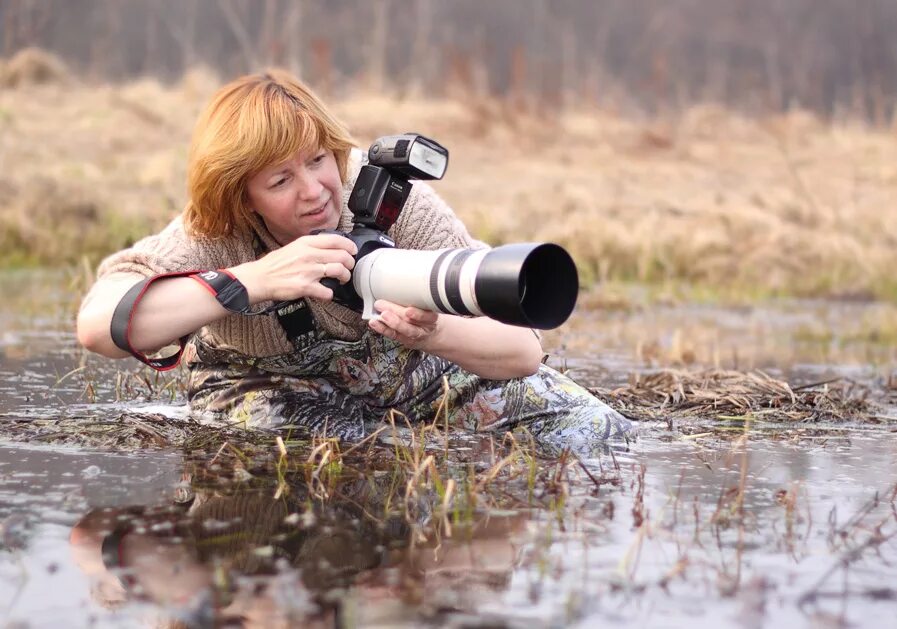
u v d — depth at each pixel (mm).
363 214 4383
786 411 5918
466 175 17812
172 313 4262
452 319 4613
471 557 3395
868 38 39844
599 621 2939
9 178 14125
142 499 3930
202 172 4305
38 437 4824
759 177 19562
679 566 3270
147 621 2898
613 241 13820
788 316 11422
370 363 4973
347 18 36344
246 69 28688
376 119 21281
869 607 3070
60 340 7977
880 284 13484
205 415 5230
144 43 36312
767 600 3104
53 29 32844
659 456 4785
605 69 35125
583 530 3670
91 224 13523
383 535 3586
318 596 3068
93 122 19281
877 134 25266
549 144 21750
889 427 5625
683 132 24812
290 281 4184
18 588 3111
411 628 2863
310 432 4930
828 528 3748
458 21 40062
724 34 42812
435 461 4531
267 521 3709
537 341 4879
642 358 8023
